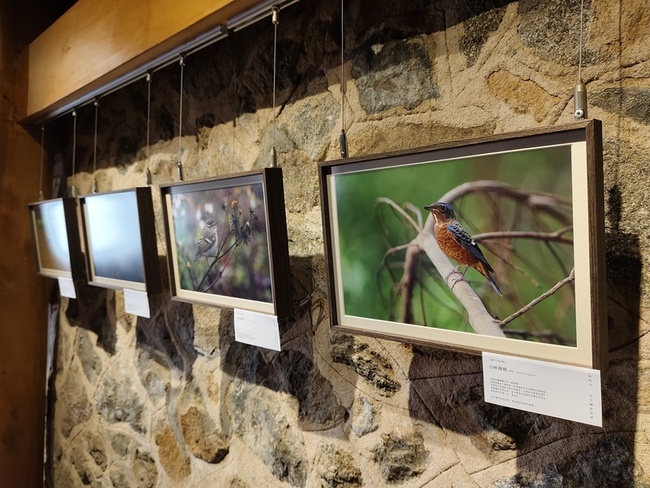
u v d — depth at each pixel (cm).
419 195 77
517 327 69
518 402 68
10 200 191
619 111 67
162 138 148
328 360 105
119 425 171
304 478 110
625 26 66
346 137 99
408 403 92
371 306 86
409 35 88
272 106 114
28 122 192
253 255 103
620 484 69
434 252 77
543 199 64
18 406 196
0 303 190
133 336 164
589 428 71
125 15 129
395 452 94
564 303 64
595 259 59
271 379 118
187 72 137
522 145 65
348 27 98
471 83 81
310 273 107
